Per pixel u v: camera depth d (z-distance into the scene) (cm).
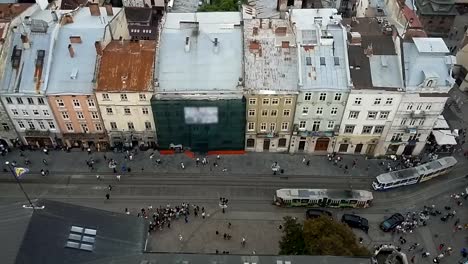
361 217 9306
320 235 7412
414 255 8806
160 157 10544
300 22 10138
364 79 9425
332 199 9362
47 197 9712
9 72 9681
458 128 11350
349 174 10275
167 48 9850
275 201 9612
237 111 9694
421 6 13725
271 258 6719
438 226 9312
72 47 9912
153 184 9981
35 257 6462
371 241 9038
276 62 9744
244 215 9450
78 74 9719
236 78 9588
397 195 9875
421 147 10531
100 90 9450
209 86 9519
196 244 8944
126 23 11694
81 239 6831
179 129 10112
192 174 10194
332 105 9675
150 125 10288
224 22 10375
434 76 9069
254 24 10344
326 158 10631
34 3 11162
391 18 10775
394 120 9894
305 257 6712
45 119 10156
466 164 10538
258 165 10425
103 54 9725
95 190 9850
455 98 12144
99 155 10562
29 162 10362
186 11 12525
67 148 10675
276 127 10256
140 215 9381
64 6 12031
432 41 9438
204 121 9912
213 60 9750
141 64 9700
